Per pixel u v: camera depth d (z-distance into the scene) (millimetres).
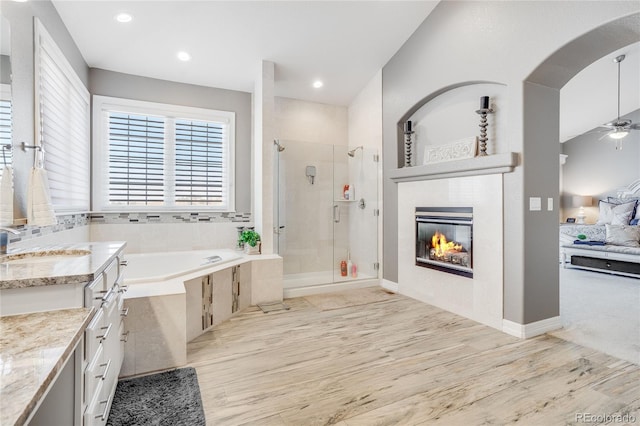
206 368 2240
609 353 2453
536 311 2805
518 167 2738
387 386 2018
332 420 1700
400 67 4035
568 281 4750
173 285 2465
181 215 4102
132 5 2822
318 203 4531
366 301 3805
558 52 2496
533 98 2773
